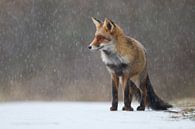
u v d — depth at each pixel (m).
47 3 48.69
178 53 44.78
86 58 42.53
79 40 45.62
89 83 38.97
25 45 46.31
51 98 37.22
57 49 45.03
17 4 48.69
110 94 36.94
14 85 39.50
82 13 48.16
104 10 48.38
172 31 47.16
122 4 48.50
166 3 48.69
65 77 41.09
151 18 47.88
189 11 48.41
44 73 42.09
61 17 48.03
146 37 46.91
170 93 38.69
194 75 41.62
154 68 43.09
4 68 43.47
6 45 46.16
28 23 47.88
